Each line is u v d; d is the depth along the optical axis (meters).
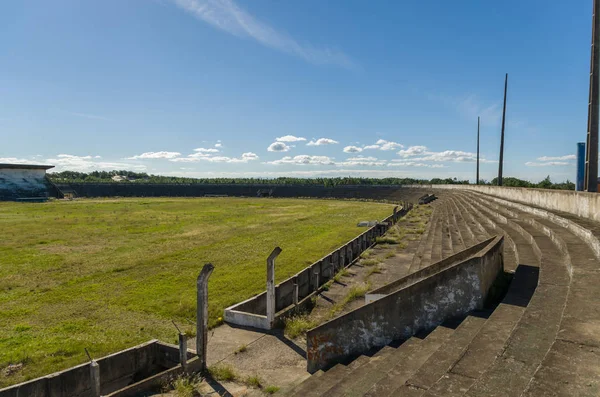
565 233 9.89
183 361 8.28
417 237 25.66
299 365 8.91
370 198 85.94
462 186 55.06
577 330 4.37
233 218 44.91
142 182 115.75
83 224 38.44
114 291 15.77
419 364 5.24
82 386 8.02
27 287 16.45
